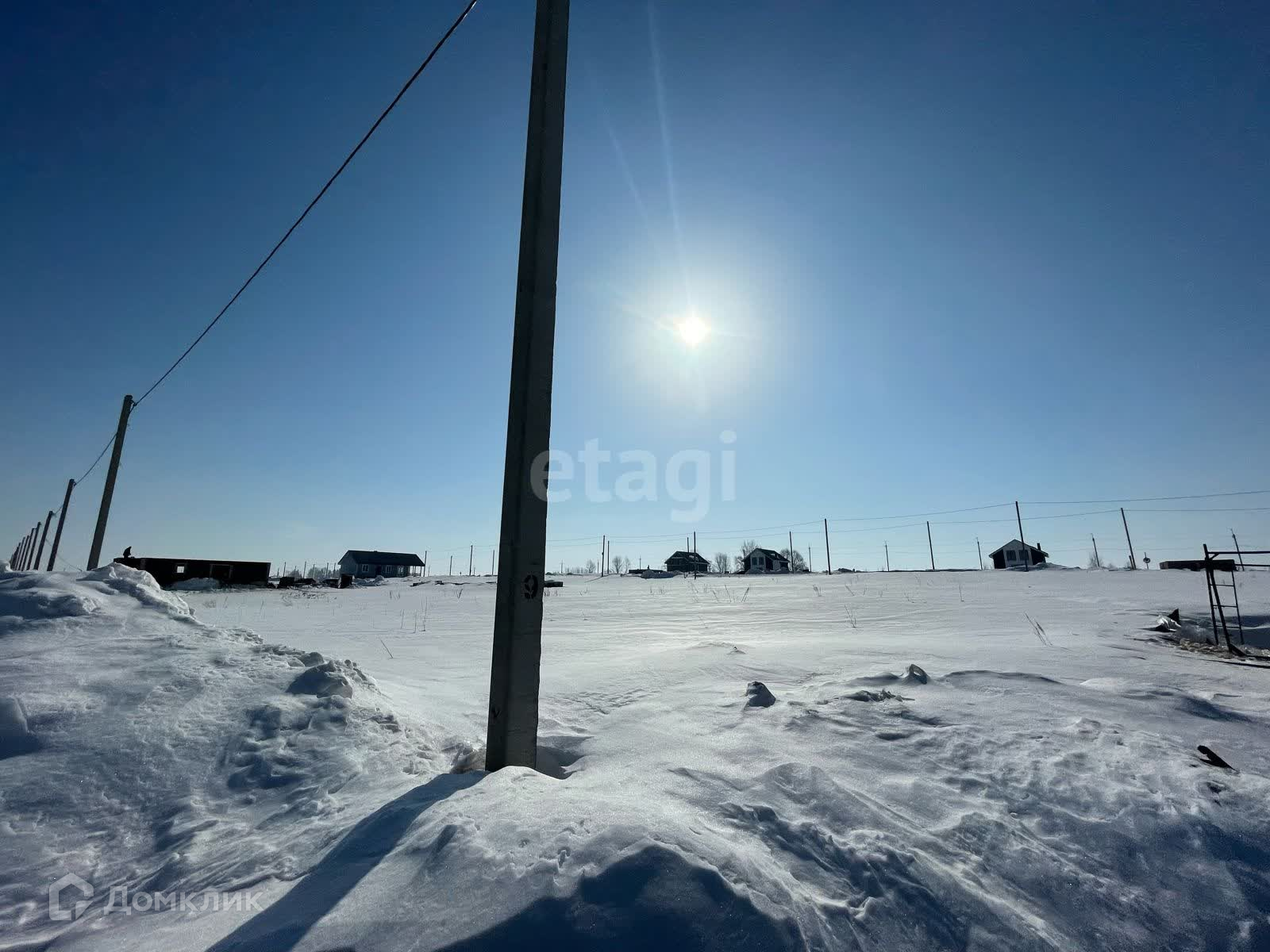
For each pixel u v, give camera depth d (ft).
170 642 16.31
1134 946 7.33
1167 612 41.78
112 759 10.98
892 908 7.47
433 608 65.77
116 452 55.52
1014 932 7.36
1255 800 9.99
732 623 47.24
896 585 93.40
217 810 9.96
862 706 14.96
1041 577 97.60
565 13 14.43
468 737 14.40
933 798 10.32
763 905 6.79
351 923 6.42
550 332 13.07
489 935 6.05
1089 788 10.55
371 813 9.27
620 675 20.48
